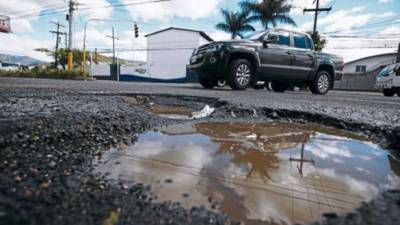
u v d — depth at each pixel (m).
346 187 1.21
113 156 1.46
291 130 2.33
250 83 6.11
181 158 1.51
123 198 0.96
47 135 1.51
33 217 0.74
